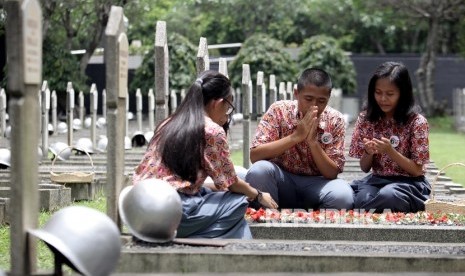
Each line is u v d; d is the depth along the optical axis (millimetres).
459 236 7246
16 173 4953
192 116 6766
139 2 30797
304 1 49688
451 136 31469
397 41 53500
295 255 5918
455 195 10961
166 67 8648
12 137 4945
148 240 6289
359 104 44031
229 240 6562
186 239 6520
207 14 48969
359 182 8438
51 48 31969
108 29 6422
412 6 38188
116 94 6461
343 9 48500
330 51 39312
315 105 7934
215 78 6938
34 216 5090
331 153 8156
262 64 35531
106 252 5023
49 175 12320
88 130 26516
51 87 31703
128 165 15062
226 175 6793
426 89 40688
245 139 12625
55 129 23641
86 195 11266
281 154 8211
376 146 7852
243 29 49656
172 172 6723
